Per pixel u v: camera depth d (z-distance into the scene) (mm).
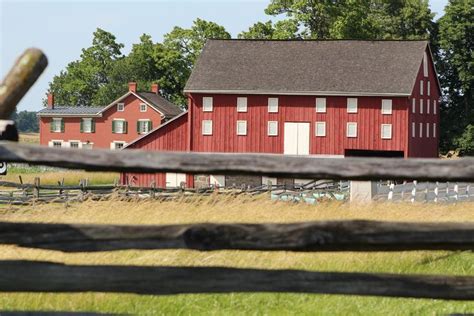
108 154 5465
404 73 65062
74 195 33219
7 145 5383
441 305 9578
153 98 97250
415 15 96312
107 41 129125
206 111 65438
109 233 5734
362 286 5926
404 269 11891
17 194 35219
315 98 64562
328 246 5812
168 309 9070
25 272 5738
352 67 66250
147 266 5828
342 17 89312
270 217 16188
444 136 86938
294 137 64750
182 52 114938
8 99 6000
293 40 69688
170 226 5777
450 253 12648
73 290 5777
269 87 64812
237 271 5848
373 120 63969
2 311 6113
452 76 87938
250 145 65062
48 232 5711
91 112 96188
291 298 9844
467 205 21156
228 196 19375
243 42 69812
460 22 85938
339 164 5617
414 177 5629
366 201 19234
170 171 5531
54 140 97188
